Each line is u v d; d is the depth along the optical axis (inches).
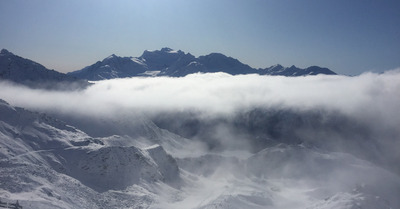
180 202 6673.2
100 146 7367.1
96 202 5615.2
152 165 7490.2
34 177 5329.7
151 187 6860.2
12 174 5162.4
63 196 5196.9
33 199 4542.3
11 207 4092.0
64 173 6304.1
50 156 6579.7
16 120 7317.9
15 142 6505.9
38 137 7116.1
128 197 6028.5
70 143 7342.5
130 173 6835.6
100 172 6579.7
